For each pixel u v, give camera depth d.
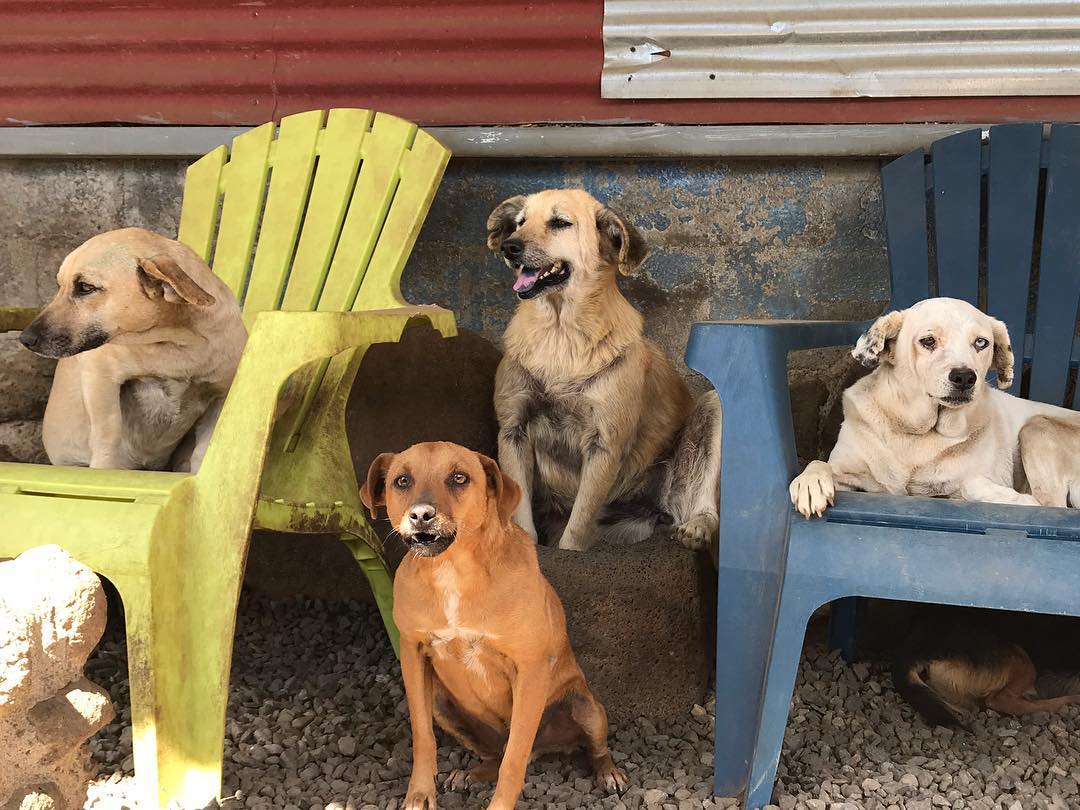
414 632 2.38
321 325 2.36
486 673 2.44
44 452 3.41
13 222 4.21
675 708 3.04
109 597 3.62
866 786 2.55
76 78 4.08
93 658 3.31
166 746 2.34
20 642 1.92
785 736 2.87
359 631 3.57
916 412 2.84
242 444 2.40
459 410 3.72
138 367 2.94
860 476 2.99
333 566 3.77
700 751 2.84
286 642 3.50
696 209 3.89
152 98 4.07
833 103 3.70
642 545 3.22
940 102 3.64
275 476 2.93
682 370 3.98
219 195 3.76
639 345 3.46
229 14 3.96
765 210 3.86
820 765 2.68
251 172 3.71
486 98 3.89
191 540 2.41
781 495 2.54
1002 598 2.28
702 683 3.14
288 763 2.68
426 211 3.46
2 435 3.35
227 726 2.88
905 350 2.85
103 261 2.78
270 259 3.60
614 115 3.82
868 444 2.96
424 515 2.15
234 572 2.39
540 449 3.56
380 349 3.66
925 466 2.90
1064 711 2.99
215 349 3.02
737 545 2.57
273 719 2.96
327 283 3.48
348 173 3.57
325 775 2.63
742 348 2.57
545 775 2.64
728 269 3.91
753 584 2.56
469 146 3.87
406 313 2.71
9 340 3.38
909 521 2.35
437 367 3.71
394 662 3.32
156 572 2.30
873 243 3.80
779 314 3.90
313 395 2.99
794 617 2.41
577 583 2.95
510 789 2.32
